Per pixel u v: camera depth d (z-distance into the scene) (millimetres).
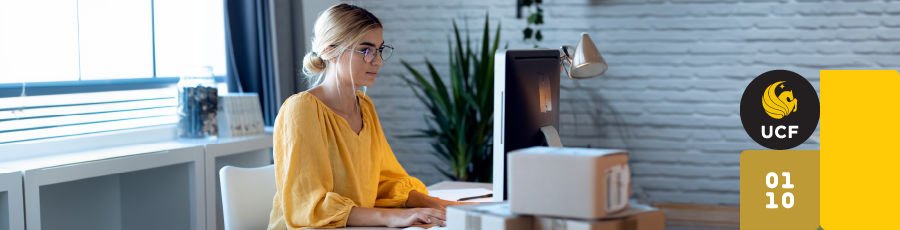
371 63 1519
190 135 2660
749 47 3652
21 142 2141
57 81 2359
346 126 1553
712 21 3672
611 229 911
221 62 3170
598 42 3795
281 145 1511
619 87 3811
